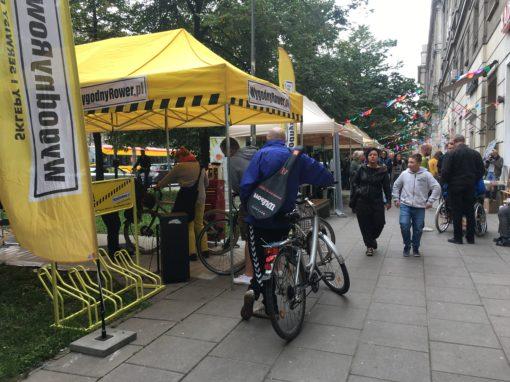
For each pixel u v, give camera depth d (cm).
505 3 1273
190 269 596
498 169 1220
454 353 345
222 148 568
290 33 1571
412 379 307
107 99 498
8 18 305
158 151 3362
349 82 2417
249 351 351
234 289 510
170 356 344
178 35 587
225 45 1736
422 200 661
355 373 315
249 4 1439
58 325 398
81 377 314
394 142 2702
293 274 385
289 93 664
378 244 771
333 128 1050
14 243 774
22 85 312
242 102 503
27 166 315
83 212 342
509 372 315
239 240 764
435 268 601
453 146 761
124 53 573
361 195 673
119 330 384
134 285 497
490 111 1551
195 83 470
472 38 1870
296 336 377
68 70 335
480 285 521
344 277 478
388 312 435
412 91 2544
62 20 331
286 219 394
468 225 763
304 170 401
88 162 345
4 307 457
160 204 736
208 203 773
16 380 310
